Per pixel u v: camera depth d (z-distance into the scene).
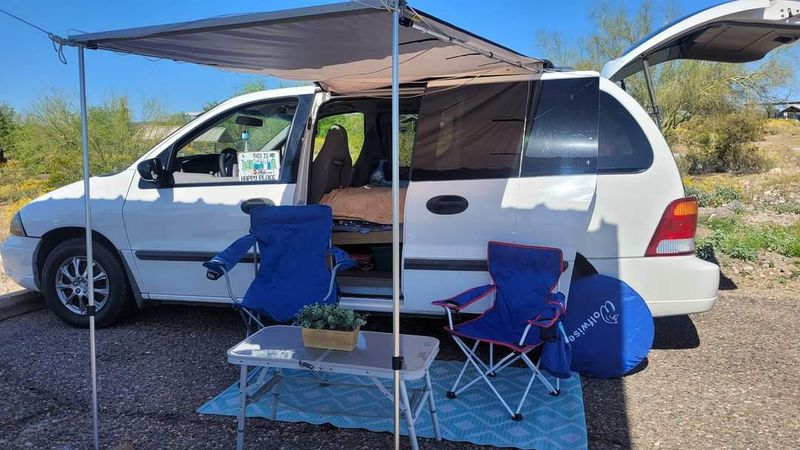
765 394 3.63
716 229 8.20
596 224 3.84
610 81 3.97
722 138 18.05
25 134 14.37
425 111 4.10
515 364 4.12
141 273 4.71
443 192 3.96
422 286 4.02
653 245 3.79
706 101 18.73
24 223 4.96
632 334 3.82
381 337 3.13
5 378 4.00
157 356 4.34
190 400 3.65
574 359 3.88
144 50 3.18
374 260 4.56
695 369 4.00
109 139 13.35
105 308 4.83
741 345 4.42
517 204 3.83
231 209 4.45
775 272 6.41
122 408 3.57
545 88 3.91
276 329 3.30
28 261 5.01
